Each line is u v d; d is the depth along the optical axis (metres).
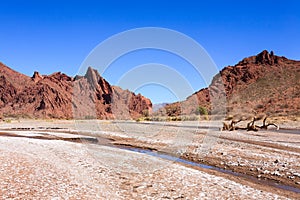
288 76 128.75
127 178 13.43
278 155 20.12
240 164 17.25
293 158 19.06
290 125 51.78
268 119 64.81
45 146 22.59
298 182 13.41
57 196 10.17
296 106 89.81
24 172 13.03
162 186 12.28
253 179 13.95
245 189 12.05
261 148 23.31
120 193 11.18
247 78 138.12
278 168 16.20
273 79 127.25
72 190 10.95
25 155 17.48
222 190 11.83
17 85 169.00
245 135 33.31
